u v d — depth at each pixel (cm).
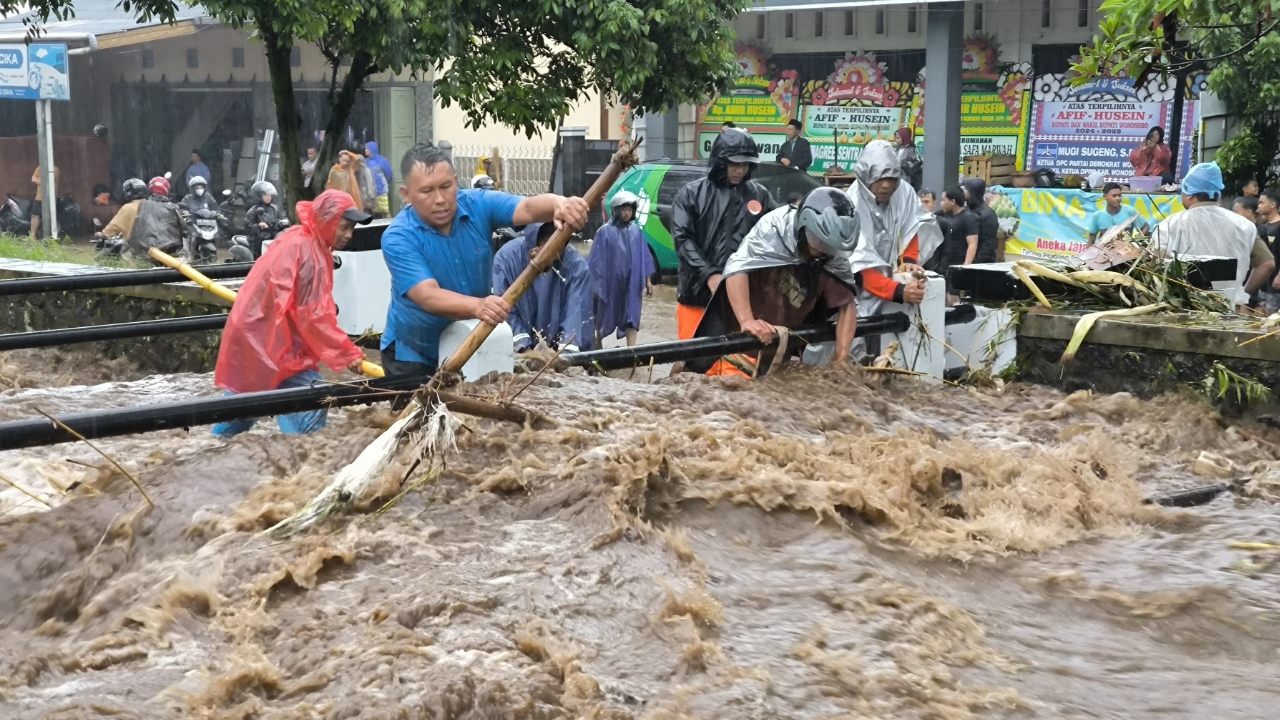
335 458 543
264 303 657
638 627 423
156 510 500
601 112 2408
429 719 354
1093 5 1875
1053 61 1930
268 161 1569
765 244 749
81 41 1448
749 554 495
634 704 377
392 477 509
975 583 502
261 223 1557
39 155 1499
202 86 1523
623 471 509
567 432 564
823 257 753
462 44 1297
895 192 865
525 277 566
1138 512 598
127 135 1505
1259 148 1709
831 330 781
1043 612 481
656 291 1939
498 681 370
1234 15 791
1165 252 904
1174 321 818
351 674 380
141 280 870
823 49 2105
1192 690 415
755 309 770
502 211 612
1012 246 1783
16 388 1040
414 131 1677
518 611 423
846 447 604
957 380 849
